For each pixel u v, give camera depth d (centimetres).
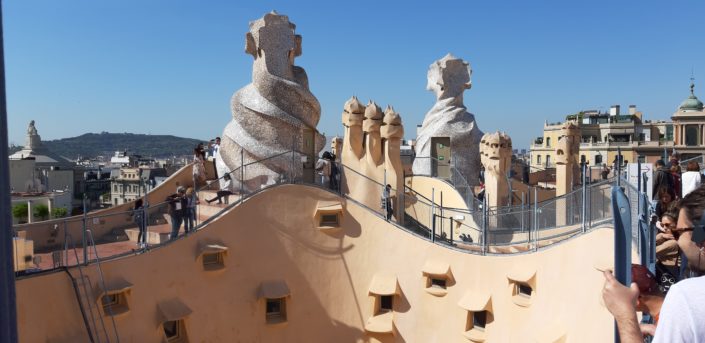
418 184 2642
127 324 1431
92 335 1332
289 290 1766
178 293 1573
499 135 2289
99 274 1389
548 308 1427
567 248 1383
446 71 3116
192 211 1661
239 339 1691
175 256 1585
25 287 1235
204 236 1664
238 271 1719
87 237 1507
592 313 1225
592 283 1246
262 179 2045
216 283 1669
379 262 1850
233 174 2080
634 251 1023
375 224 1878
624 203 449
